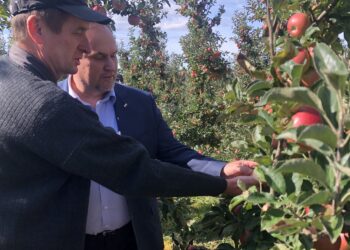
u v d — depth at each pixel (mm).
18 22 1713
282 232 1330
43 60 1742
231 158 7574
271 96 1221
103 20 1757
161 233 2377
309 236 1400
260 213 1869
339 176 1220
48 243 1695
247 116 1674
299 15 1737
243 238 1951
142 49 9914
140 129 2359
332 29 1872
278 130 1530
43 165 1656
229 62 9781
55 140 1569
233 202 1740
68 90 2398
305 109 1476
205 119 9188
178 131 9211
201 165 2229
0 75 1658
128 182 1679
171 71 11383
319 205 1338
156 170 1697
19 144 1586
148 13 6965
